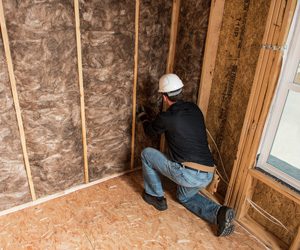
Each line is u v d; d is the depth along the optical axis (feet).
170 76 6.92
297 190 6.13
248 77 6.73
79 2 6.36
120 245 6.61
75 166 8.17
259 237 7.00
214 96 7.88
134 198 8.23
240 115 7.17
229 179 7.91
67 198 8.05
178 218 7.55
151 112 9.02
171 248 6.61
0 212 7.30
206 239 6.93
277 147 6.86
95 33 6.89
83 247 6.49
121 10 7.06
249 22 6.43
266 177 6.58
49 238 6.68
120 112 8.32
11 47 5.95
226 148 7.87
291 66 5.88
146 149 7.63
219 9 6.91
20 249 6.35
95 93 7.57
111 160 8.87
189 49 8.00
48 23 6.18
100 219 7.35
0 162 6.82
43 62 6.44
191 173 6.79
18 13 5.78
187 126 6.62
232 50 7.03
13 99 6.36
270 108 6.23
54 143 7.45
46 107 6.92
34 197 7.72
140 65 8.08
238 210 7.50
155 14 7.70
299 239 6.21
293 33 5.68
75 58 6.84
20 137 6.82
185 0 7.72
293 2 5.28
